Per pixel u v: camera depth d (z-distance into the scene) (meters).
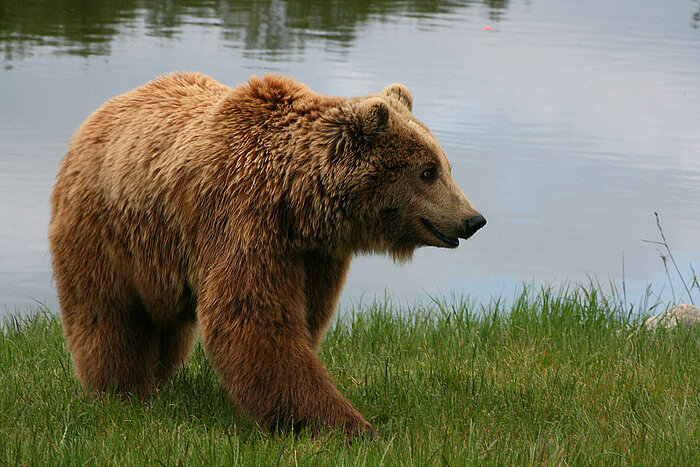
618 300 18.77
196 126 10.45
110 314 10.93
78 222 10.86
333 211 10.07
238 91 10.58
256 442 9.34
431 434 9.73
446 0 58.66
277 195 9.91
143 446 9.27
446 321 15.22
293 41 40.34
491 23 49.53
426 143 10.29
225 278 9.80
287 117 10.27
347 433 9.54
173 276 10.56
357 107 10.06
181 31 41.62
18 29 40.25
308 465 8.70
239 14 47.91
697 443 9.42
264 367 9.64
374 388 11.47
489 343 14.05
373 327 15.08
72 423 9.93
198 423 10.41
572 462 9.05
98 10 46.69
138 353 11.17
